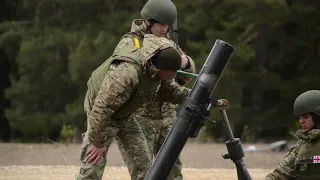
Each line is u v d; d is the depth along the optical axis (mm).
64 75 48000
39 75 48500
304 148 9047
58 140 44625
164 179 7711
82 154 9328
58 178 15734
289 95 46812
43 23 50719
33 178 15695
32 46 47688
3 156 24156
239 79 43875
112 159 23094
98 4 48719
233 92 43906
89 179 9227
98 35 45594
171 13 9617
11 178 15672
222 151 28391
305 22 46594
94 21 49188
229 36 43625
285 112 47125
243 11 43062
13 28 51344
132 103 9039
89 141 8984
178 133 7738
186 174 17719
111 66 8648
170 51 8430
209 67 7945
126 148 9742
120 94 8508
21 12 54156
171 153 7715
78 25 49250
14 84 49094
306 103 9117
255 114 46719
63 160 22766
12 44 51812
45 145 32375
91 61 43625
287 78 50188
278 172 9359
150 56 8406
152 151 10914
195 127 7777
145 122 10820
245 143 40688
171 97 9594
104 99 8539
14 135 55656
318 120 9141
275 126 46438
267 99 50469
